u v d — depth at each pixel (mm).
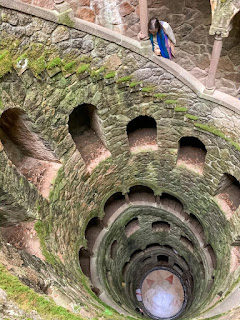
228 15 6211
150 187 12109
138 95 8578
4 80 5781
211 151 9125
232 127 8031
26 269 5254
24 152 8305
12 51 5824
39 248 6848
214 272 11281
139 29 8625
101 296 10625
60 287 5641
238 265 9625
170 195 13328
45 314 3936
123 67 7879
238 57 8609
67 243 8781
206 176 9984
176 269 17703
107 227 12281
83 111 9594
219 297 9234
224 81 9141
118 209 12781
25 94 6367
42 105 6898
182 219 13102
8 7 5379
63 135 7918
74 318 4156
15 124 7180
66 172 8500
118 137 9562
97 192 10477
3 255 5332
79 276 8164
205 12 8258
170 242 15383
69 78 7164
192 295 14508
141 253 16531
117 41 7328
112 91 8242
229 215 9922
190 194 11375
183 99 8406
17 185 6332
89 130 10336
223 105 7730
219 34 6516
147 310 16938
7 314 3420
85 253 11617
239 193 10305
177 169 10664
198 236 12773
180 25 8703
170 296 17234
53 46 6551
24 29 5879
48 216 7695
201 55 9062
